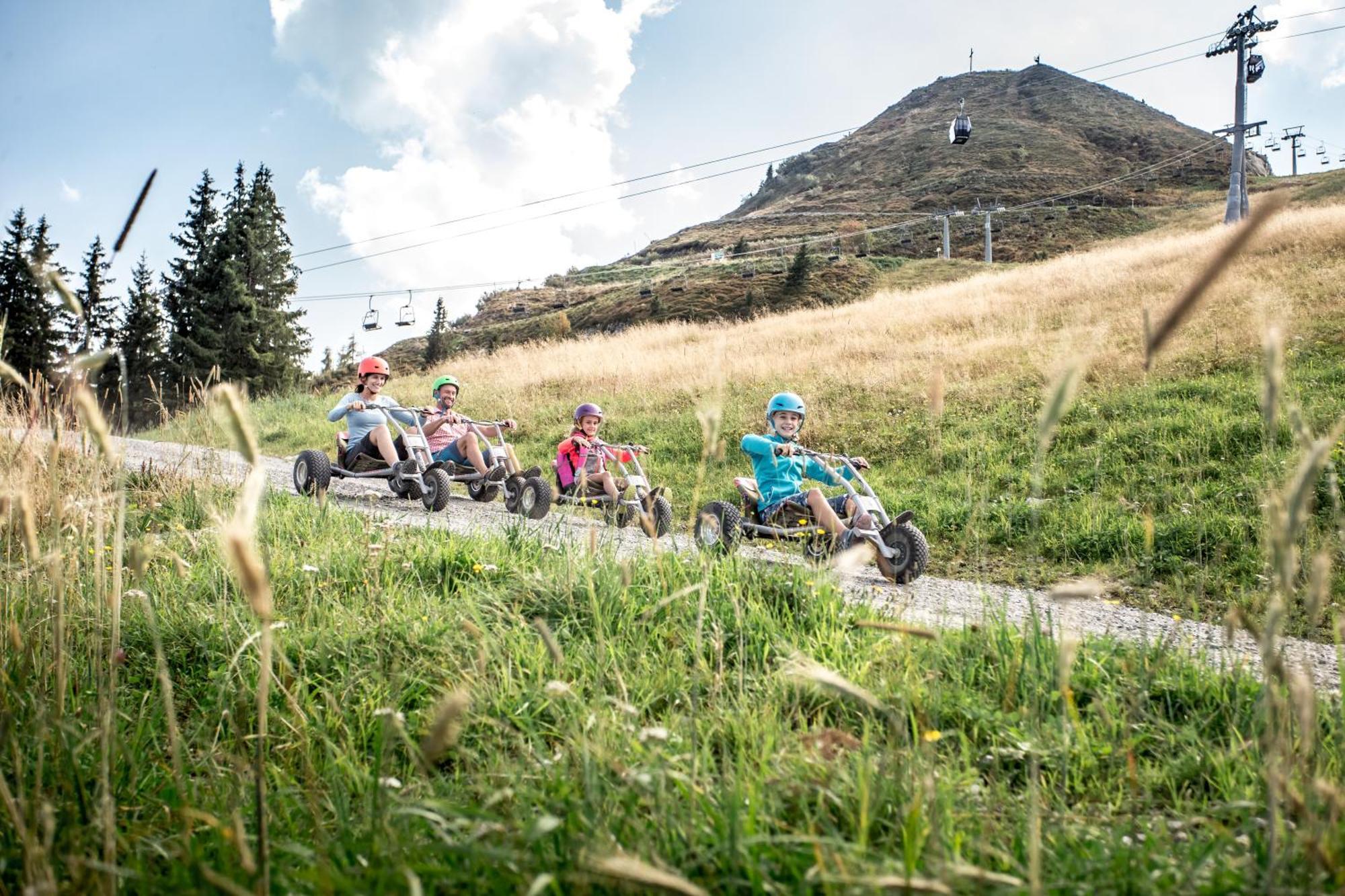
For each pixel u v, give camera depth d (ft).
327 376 162.71
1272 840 4.82
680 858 5.94
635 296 238.89
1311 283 53.57
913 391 47.91
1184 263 72.84
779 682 10.48
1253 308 49.93
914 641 11.76
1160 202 345.72
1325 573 4.22
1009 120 580.30
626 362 74.13
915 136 605.73
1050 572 24.00
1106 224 308.40
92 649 10.32
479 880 5.51
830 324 85.81
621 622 12.84
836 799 7.02
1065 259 113.29
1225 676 11.16
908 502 31.48
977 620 15.58
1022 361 50.49
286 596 15.03
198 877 5.43
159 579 14.53
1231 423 32.89
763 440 25.14
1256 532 23.90
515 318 293.84
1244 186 140.05
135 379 133.08
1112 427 36.09
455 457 34.53
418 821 6.92
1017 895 5.25
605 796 6.75
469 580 16.24
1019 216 331.98
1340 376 37.32
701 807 6.58
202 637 12.57
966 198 420.36
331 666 11.78
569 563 13.48
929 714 9.47
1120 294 66.49
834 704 10.21
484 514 31.65
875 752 7.87
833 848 5.74
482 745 8.96
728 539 23.84
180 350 138.31
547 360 86.07
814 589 14.67
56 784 7.25
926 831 6.03
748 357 67.36
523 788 7.23
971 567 24.99
